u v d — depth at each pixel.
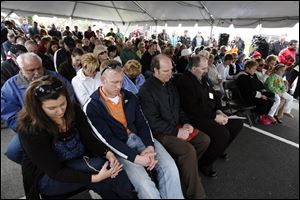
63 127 1.14
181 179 1.57
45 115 1.04
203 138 1.72
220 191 1.76
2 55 3.84
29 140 1.03
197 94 1.93
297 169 2.10
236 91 3.11
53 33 7.05
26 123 1.04
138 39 6.34
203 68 1.90
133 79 2.56
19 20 7.45
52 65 2.94
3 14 6.95
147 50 4.52
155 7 6.97
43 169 1.08
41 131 1.04
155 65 1.69
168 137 1.66
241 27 6.05
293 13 4.72
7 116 1.53
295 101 4.23
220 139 1.80
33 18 7.76
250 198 1.71
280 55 4.37
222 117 2.00
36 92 0.99
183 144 1.58
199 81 1.98
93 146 1.28
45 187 1.15
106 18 9.30
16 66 2.08
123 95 1.55
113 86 1.40
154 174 1.47
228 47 5.66
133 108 1.56
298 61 4.30
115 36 7.23
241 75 3.09
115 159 1.24
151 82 1.73
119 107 1.50
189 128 1.75
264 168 2.10
